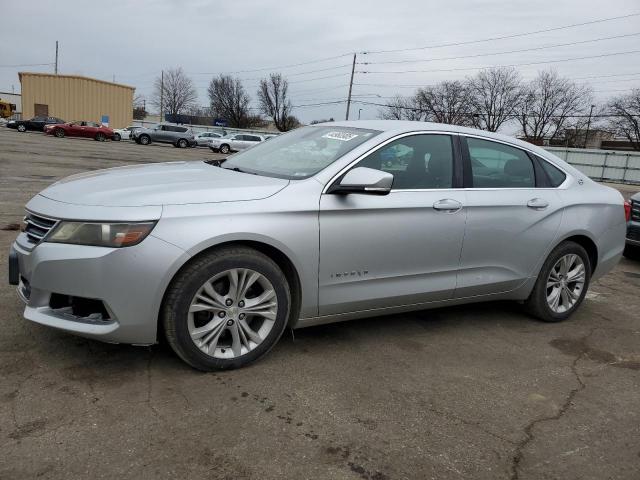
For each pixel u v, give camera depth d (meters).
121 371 3.12
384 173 3.28
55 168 14.64
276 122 83.38
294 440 2.61
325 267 3.40
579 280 4.71
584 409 3.15
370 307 3.68
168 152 30.56
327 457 2.50
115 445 2.45
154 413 2.73
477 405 3.09
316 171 3.49
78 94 49.88
